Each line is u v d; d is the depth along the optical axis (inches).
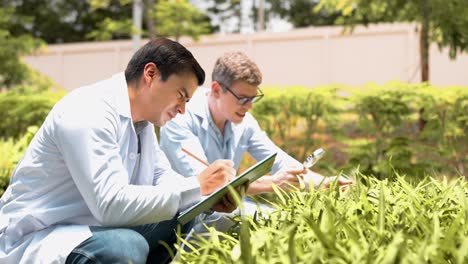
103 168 94.0
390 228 75.4
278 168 149.5
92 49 613.3
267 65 534.6
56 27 1018.1
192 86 101.2
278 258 66.2
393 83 235.6
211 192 106.0
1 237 100.9
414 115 235.6
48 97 283.3
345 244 69.5
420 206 84.8
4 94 309.4
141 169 110.3
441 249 66.2
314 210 83.7
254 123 154.6
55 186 100.3
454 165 231.0
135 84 102.3
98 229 96.5
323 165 238.4
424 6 275.0
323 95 240.4
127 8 939.3
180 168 137.3
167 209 95.0
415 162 231.6
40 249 95.7
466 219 77.0
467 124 227.3
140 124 109.3
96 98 98.4
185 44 555.5
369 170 231.5
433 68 467.2
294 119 244.8
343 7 308.7
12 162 188.4
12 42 448.1
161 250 112.7
